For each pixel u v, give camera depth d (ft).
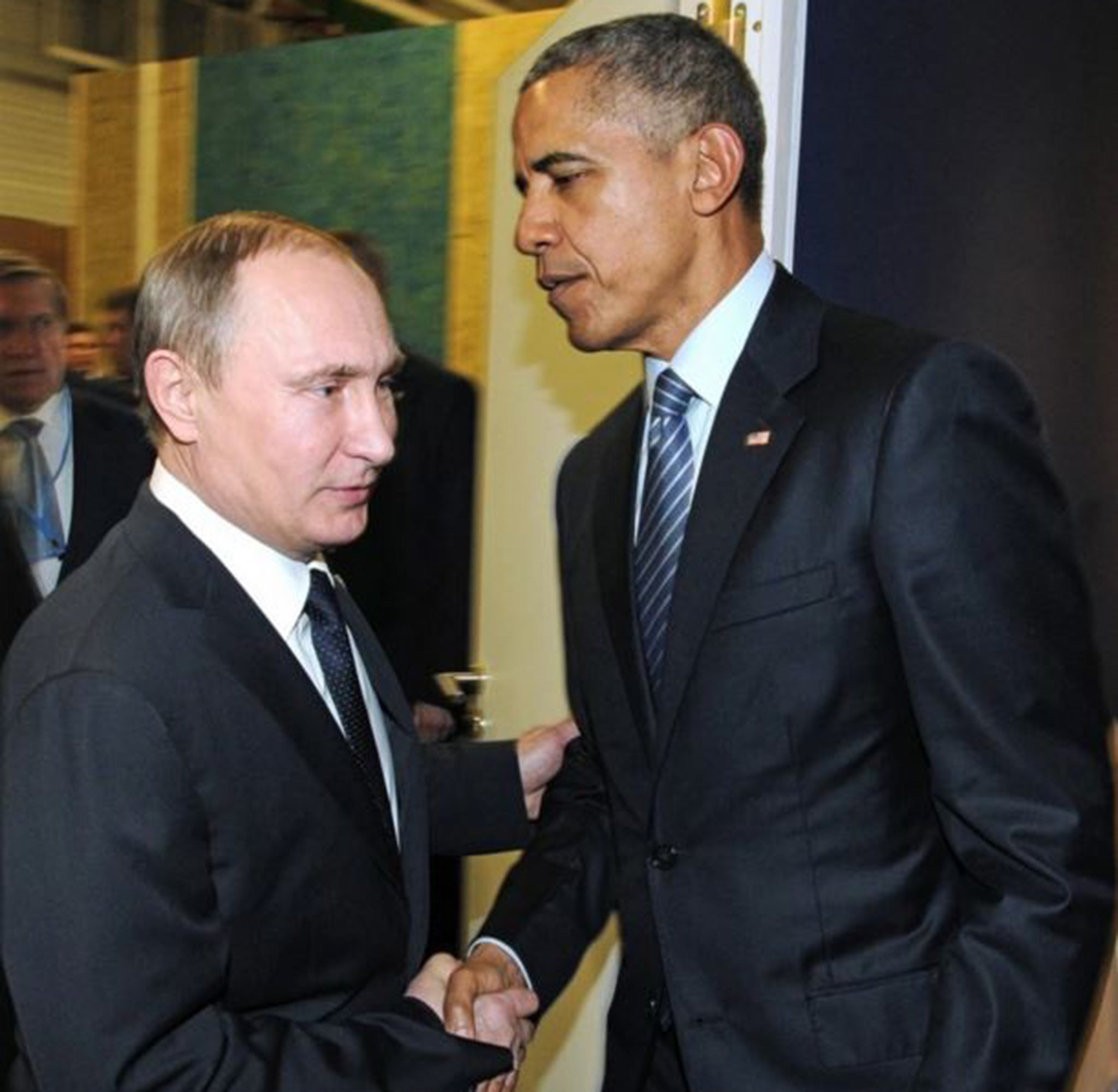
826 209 5.71
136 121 9.34
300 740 3.62
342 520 3.70
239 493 3.63
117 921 3.24
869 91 5.85
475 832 5.08
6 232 9.77
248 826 3.49
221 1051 3.40
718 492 3.92
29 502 7.29
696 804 3.98
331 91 8.34
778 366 3.96
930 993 3.76
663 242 3.93
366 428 3.61
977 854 3.56
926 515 3.52
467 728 7.59
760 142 4.08
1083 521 6.49
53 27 9.90
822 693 3.74
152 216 9.33
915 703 3.60
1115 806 3.59
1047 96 6.37
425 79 7.99
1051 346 6.44
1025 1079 3.35
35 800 3.30
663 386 4.22
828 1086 3.83
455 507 7.61
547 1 10.83
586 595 4.49
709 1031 4.01
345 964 3.76
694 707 3.92
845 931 3.81
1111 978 4.99
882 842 3.79
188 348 3.55
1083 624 3.63
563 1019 7.27
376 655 4.42
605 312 4.04
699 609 3.91
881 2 5.82
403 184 8.10
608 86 3.86
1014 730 3.46
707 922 4.00
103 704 3.30
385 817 4.00
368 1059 3.61
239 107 8.77
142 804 3.29
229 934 3.49
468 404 7.67
